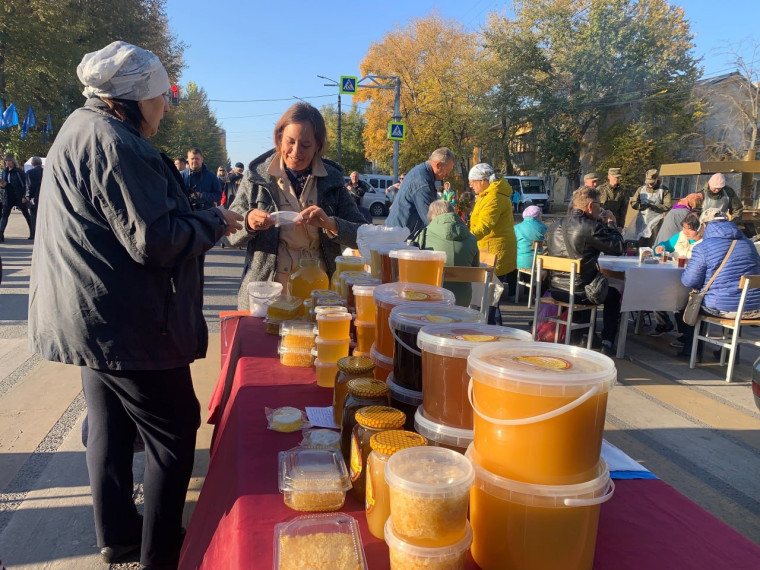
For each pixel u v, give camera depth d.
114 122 1.45
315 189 2.70
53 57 20.44
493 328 1.21
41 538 2.22
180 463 1.71
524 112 28.31
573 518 0.86
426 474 0.88
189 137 47.81
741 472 2.97
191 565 1.32
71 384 3.82
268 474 1.24
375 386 1.28
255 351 2.16
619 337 5.01
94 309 1.46
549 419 0.83
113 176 1.36
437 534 0.84
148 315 1.52
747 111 24.02
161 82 1.60
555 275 5.11
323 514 1.08
